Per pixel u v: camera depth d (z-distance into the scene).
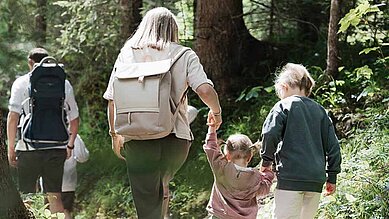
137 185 4.27
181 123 4.23
